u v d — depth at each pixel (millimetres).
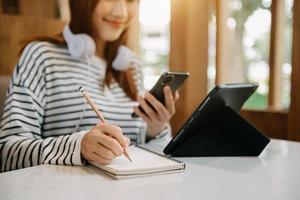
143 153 858
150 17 2379
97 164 760
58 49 1267
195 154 913
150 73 2473
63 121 1204
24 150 900
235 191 610
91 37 1312
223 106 921
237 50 1960
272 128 1688
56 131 1202
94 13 1288
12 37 2279
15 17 2295
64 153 818
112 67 1400
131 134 1329
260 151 919
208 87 1922
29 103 1107
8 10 2461
